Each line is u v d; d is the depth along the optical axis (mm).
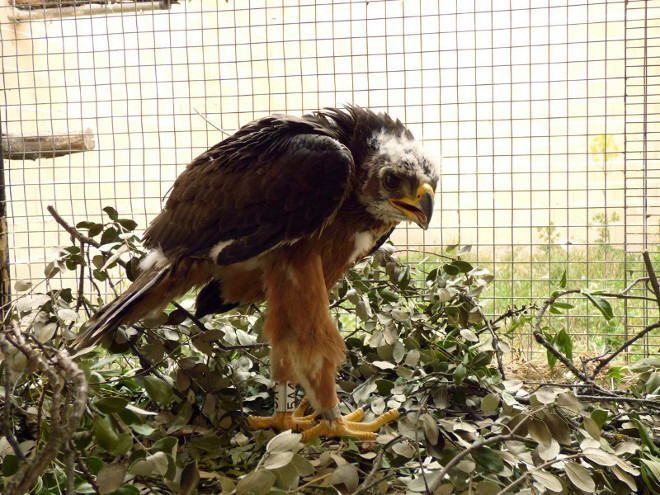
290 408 2482
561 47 7992
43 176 5250
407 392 2539
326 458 2088
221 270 2525
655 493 1999
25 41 4910
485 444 1914
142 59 6418
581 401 2490
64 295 2742
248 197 2320
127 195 6250
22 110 4898
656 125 7004
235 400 2529
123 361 3078
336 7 7723
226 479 1871
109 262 2613
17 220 4832
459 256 3180
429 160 2482
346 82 7887
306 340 2346
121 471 1733
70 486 1528
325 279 2588
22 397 2275
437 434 2012
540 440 1983
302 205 2281
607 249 4566
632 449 2037
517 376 3420
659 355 3877
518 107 8000
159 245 2543
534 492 1829
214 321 2803
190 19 6969
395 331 2732
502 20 7875
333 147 2309
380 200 2430
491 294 4730
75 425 1322
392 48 7777
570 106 7984
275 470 1817
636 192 7324
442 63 7898
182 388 2430
